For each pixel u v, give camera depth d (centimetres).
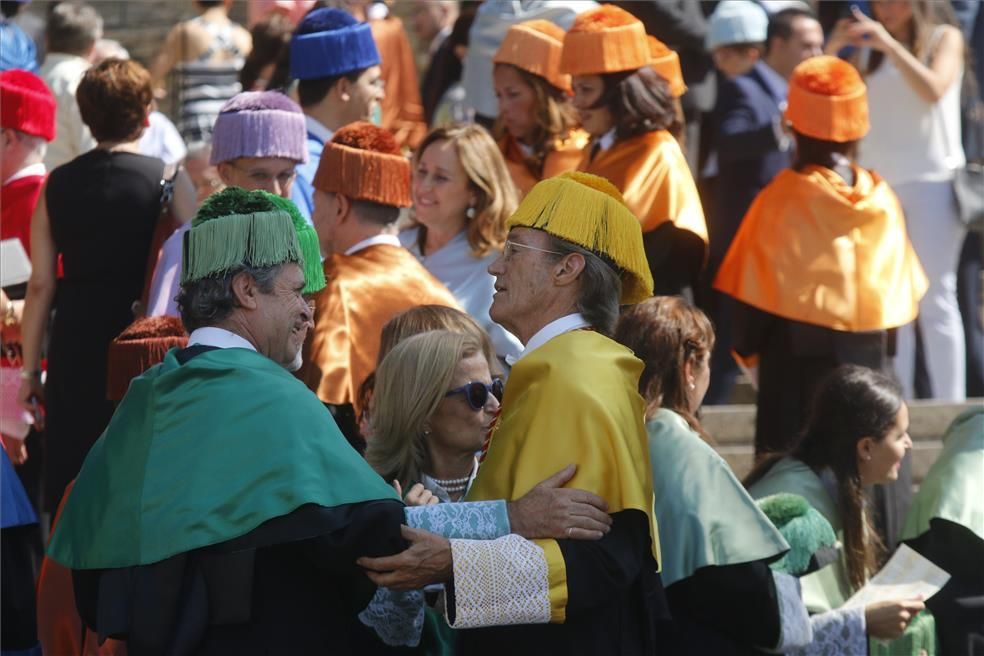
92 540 1230
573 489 1262
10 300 2231
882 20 2716
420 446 1465
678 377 1612
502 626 1320
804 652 1641
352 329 1792
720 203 2656
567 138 2384
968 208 2650
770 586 1520
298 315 1288
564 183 1339
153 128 2734
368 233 1878
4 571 1598
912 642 1800
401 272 1853
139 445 1238
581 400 1282
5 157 2291
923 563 1753
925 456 2530
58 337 2089
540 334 1336
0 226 2284
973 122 2767
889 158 2684
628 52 2173
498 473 1307
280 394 1233
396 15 3497
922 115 2664
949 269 2691
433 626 1427
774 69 2703
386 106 2984
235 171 1891
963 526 1838
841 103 2289
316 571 1256
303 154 1914
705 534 1512
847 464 1825
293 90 2530
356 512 1211
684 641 1533
